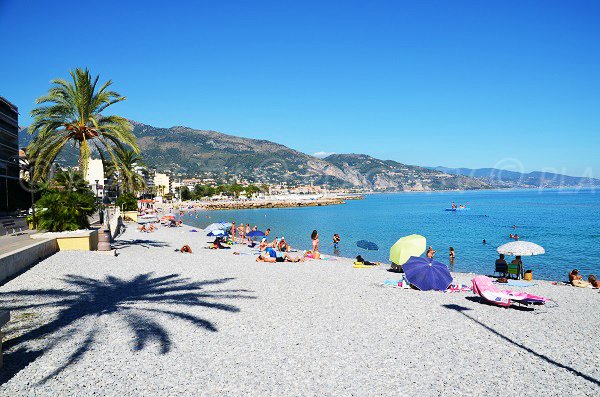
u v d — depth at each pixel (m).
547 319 13.58
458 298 16.53
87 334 11.05
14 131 60.12
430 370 9.20
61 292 15.33
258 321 12.75
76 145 31.33
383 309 14.54
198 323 12.38
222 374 8.80
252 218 100.50
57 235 24.00
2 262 15.87
